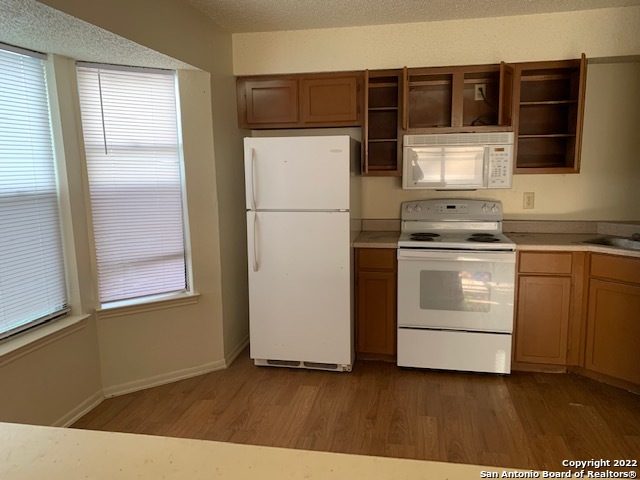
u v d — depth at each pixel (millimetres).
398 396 2807
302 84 3367
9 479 829
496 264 2934
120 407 2719
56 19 1909
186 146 2965
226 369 3244
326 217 2980
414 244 3047
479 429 2432
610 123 3297
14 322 2318
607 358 2857
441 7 2869
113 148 2766
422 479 812
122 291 2891
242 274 3596
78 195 2615
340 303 3045
